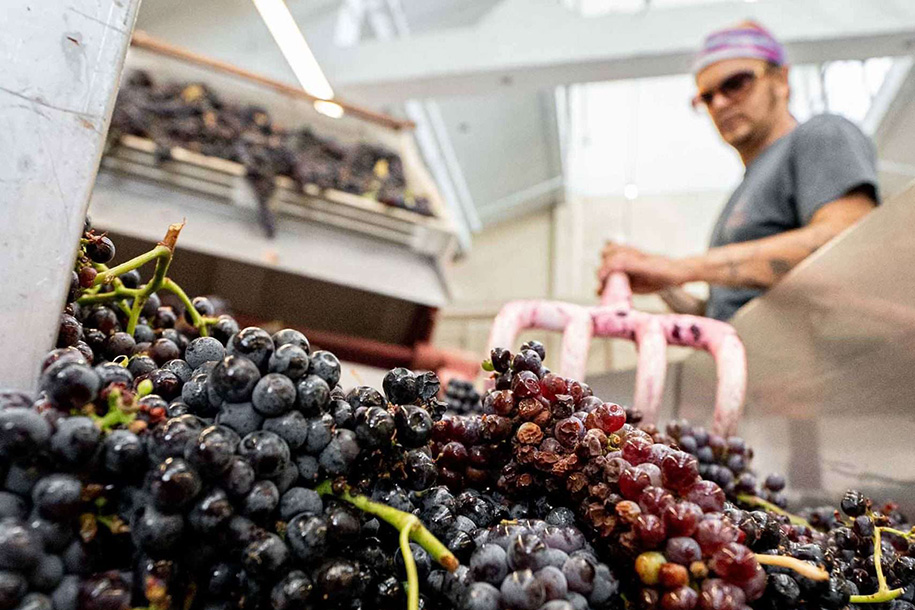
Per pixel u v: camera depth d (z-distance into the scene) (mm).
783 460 1171
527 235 5695
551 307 1171
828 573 483
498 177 5242
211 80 3408
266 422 412
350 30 3980
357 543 447
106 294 611
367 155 3223
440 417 555
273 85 3260
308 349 458
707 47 1823
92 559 372
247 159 2451
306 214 2494
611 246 1453
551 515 487
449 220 2881
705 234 5391
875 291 965
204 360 487
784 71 1807
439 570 442
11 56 488
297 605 385
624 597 445
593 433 478
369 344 2449
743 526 457
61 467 368
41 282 483
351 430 442
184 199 2373
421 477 458
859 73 3816
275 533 403
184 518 375
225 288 2412
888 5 2902
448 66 3525
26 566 336
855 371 996
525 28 3463
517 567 403
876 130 3799
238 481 381
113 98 530
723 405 1049
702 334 1136
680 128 5723
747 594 419
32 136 490
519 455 500
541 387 528
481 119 4605
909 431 861
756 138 1805
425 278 2596
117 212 2250
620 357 4387
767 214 1581
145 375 502
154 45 3209
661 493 436
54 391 378
